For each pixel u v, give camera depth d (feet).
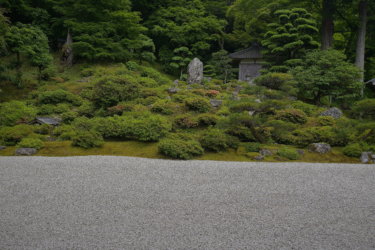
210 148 31.07
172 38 89.04
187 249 11.58
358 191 19.04
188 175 21.80
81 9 72.64
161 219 14.12
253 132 33.01
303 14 62.64
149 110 42.04
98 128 34.14
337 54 50.96
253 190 18.69
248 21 90.99
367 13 74.43
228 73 78.07
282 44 62.75
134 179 20.45
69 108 45.21
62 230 12.91
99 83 46.91
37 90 53.26
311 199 17.35
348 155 30.73
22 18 79.82
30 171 22.06
